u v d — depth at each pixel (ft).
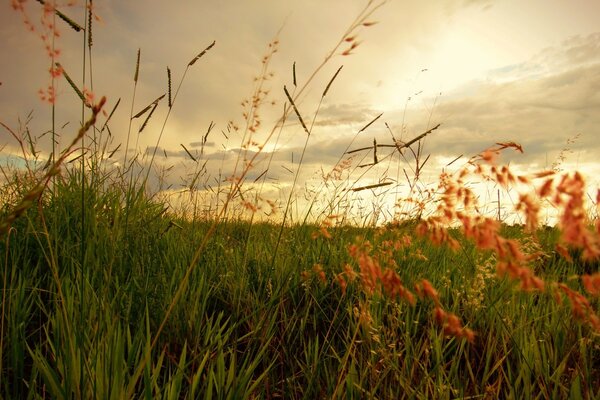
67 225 8.42
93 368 4.88
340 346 7.27
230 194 4.70
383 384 5.94
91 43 6.20
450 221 2.57
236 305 8.14
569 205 1.91
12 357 5.49
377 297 7.06
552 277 7.65
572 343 6.60
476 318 7.17
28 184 9.75
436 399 5.60
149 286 7.74
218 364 5.41
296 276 8.55
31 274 7.97
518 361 6.37
